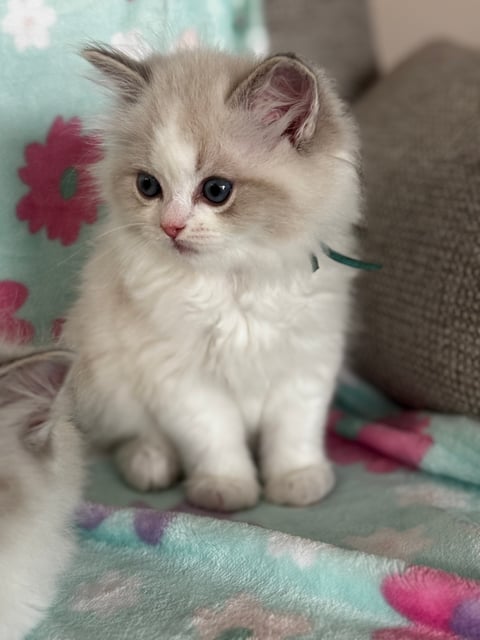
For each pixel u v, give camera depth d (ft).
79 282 0.87
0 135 0.87
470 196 0.88
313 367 0.82
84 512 0.73
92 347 0.83
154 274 0.76
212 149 0.70
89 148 0.87
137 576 0.66
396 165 1.03
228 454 0.83
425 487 0.80
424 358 0.91
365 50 1.41
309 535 0.72
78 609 0.61
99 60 0.77
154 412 0.83
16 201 0.89
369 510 0.76
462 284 0.86
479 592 0.57
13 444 0.59
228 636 0.57
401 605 0.59
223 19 1.06
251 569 0.65
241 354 0.77
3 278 0.89
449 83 1.13
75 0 0.90
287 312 0.77
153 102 0.74
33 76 0.88
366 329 1.02
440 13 1.52
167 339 0.77
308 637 0.57
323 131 0.73
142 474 0.84
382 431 0.90
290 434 0.85
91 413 0.86
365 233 0.99
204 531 0.68
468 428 0.83
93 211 0.89
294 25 1.30
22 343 0.69
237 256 0.71
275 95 0.71
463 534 0.67
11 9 0.86
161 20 0.97
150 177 0.72
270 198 0.70
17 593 0.58
